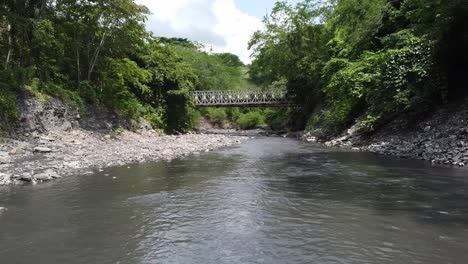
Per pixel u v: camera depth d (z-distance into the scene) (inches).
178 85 1438.2
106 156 660.1
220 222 299.3
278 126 1888.5
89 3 1072.2
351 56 1171.9
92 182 453.7
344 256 229.0
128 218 310.7
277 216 313.3
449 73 745.0
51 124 831.7
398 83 769.6
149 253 238.2
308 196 379.9
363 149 776.3
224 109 2571.4
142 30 1190.9
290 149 848.9
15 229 282.5
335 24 1432.1
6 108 739.4
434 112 732.0
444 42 730.2
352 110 1031.0
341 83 1039.6
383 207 332.5
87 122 957.8
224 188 422.6
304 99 1583.4
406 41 811.4
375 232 269.6
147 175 504.7
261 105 1729.8
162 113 1368.1
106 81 1152.2
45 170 510.9
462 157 538.6
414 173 482.6
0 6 858.1
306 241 255.1
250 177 489.7
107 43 1131.3
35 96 821.9
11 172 486.6
